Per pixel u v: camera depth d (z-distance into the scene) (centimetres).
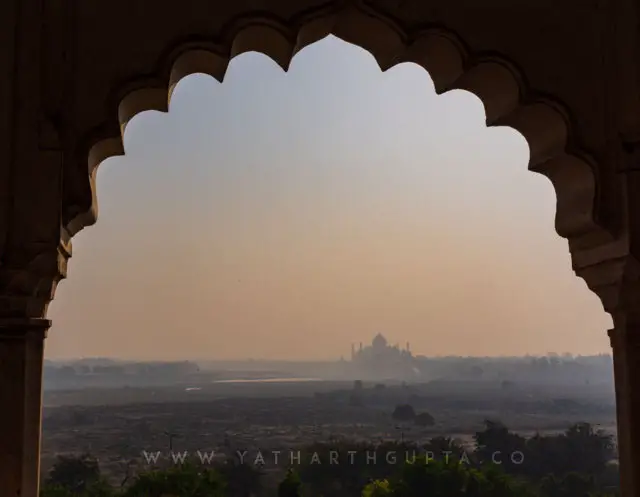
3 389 274
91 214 300
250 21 306
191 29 303
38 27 295
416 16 315
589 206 316
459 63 323
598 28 324
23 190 283
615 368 317
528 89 318
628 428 306
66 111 293
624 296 312
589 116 319
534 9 322
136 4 302
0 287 276
